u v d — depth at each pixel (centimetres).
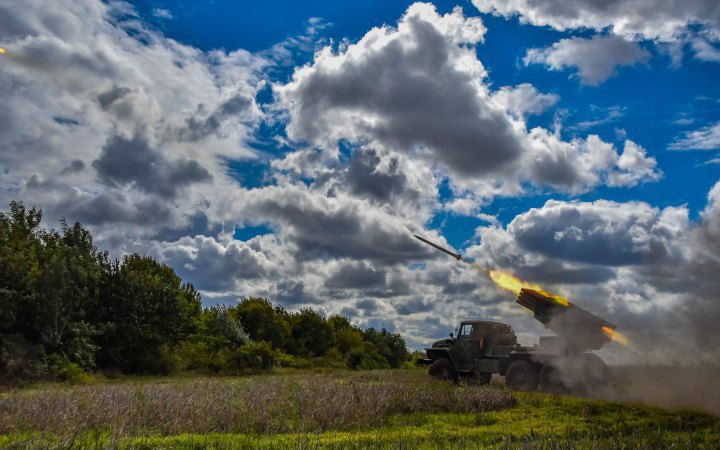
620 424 1309
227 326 4878
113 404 1366
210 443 1062
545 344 2111
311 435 1126
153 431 1164
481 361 2381
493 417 1405
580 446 1016
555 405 1589
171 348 4219
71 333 3416
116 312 3859
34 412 1244
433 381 2256
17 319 3259
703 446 1034
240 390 1769
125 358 3844
